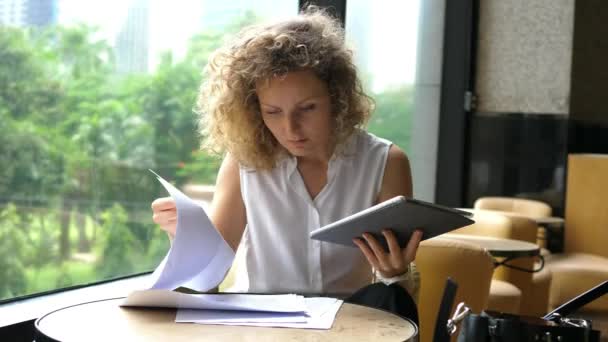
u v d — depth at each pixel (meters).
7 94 2.64
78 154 2.96
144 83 3.30
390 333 1.60
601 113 6.79
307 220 2.29
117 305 1.77
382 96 5.88
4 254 2.66
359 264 2.29
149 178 3.36
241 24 3.87
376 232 1.96
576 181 6.38
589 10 6.70
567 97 6.71
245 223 2.35
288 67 2.09
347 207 2.29
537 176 6.84
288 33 2.14
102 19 3.05
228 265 1.91
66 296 2.80
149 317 1.67
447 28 6.78
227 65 2.21
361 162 2.30
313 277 2.28
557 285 5.54
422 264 3.12
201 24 3.62
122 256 3.23
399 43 6.02
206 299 1.77
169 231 2.12
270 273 2.31
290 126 2.11
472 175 7.02
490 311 1.72
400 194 2.30
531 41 6.84
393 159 2.32
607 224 6.15
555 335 1.57
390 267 1.98
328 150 2.29
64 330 1.55
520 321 1.58
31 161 2.75
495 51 6.97
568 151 6.72
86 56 2.98
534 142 6.85
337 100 2.20
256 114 2.24
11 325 2.32
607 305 5.52
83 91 2.97
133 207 3.28
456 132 6.91
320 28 2.20
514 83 6.92
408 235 1.96
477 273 3.14
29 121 2.73
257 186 2.30
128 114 3.21
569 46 6.68
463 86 6.93
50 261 2.85
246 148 2.25
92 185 3.04
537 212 6.29
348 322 1.69
